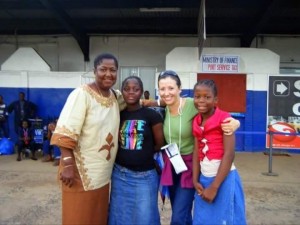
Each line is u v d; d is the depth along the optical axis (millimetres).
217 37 12148
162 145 2816
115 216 2746
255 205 4910
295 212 4633
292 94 9680
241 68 9766
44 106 10328
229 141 2412
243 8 9695
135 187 2701
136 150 2682
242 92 9781
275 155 9219
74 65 12555
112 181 2771
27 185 5898
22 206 4785
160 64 12234
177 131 2717
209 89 2457
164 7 9820
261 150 9797
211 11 10391
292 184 6141
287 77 9648
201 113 2521
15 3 10008
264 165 7887
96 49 12422
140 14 11062
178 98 2752
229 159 2395
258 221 4285
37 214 4473
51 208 4707
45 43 12641
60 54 12594
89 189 2537
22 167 7512
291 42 11859
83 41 11969
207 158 2504
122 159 2715
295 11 10430
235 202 2479
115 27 11789
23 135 8516
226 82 9781
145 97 10391
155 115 2748
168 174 2766
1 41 12695
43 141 8586
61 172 2467
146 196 2713
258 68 9766
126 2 9680
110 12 10805
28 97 10344
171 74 2729
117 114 2664
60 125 2447
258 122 9789
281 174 6965
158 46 12227
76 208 2545
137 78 2734
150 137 2734
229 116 2441
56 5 9492
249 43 11391
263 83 9750
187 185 2732
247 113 9797
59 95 10312
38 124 8711
